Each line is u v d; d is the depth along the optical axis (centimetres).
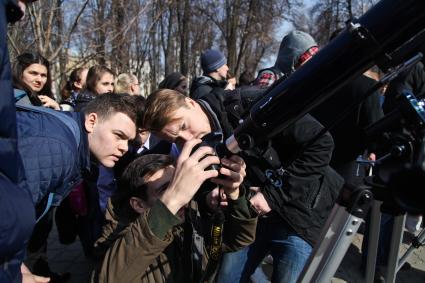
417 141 81
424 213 75
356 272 343
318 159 183
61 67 574
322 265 105
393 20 86
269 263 348
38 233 279
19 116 129
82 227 334
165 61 1625
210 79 412
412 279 330
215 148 129
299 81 100
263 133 112
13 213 89
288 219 192
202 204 167
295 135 178
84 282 324
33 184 123
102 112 169
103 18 595
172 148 237
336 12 1853
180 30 1639
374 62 92
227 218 154
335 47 94
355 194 97
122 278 123
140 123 188
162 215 120
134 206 162
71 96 427
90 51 580
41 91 347
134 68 838
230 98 188
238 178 130
